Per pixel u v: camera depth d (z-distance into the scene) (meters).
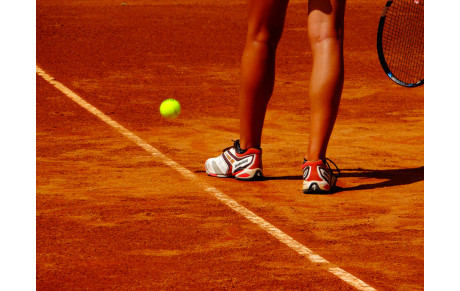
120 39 25.03
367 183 8.98
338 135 12.23
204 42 24.92
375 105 15.20
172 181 8.95
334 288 5.50
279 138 11.97
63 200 7.98
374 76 18.83
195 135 12.09
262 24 8.77
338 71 8.43
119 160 10.13
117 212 7.54
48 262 6.05
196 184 8.82
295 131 12.61
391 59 20.06
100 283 5.59
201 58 21.66
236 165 9.06
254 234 6.84
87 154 10.49
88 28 27.44
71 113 13.73
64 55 21.39
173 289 5.46
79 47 23.02
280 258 6.18
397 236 6.80
